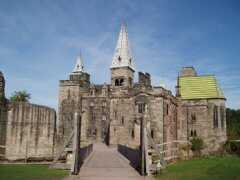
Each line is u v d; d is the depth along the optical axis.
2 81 38.12
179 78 84.06
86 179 26.55
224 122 76.25
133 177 28.02
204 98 77.88
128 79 92.44
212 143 75.19
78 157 31.00
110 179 26.73
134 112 72.56
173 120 75.44
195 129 77.19
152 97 71.06
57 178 26.23
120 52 94.06
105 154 51.28
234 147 67.75
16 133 39.91
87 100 86.44
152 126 69.69
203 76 82.25
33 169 30.86
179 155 56.53
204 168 34.69
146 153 29.66
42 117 42.53
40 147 41.88
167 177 28.42
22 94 96.69
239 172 30.67
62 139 44.44
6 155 38.91
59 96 88.25
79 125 31.73
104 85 86.81
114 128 74.50
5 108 38.91
